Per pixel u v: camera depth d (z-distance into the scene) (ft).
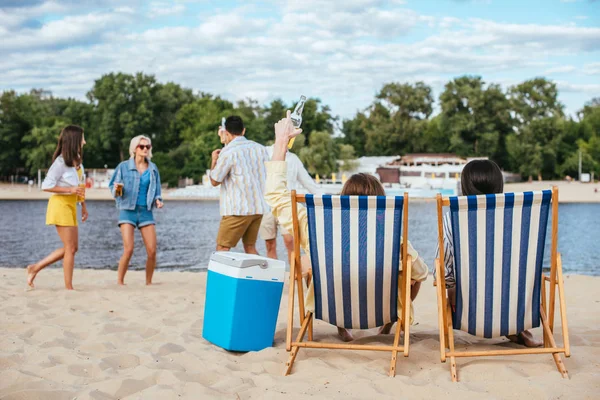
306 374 11.76
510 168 298.76
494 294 11.46
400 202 11.46
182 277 29.40
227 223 21.50
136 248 59.82
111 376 11.40
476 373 11.48
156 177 25.16
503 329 11.68
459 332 15.28
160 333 15.17
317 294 12.46
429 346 13.39
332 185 198.39
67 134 22.15
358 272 11.94
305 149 239.09
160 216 125.08
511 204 11.06
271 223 24.58
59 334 14.83
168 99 328.49
